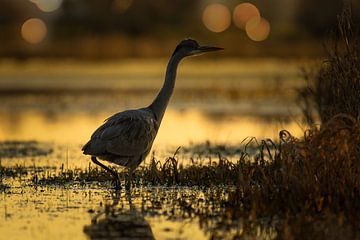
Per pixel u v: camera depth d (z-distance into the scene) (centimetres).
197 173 1375
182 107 2823
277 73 4025
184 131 2156
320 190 1099
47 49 5250
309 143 1155
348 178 1105
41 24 5644
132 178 1377
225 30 5869
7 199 1218
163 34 5619
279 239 951
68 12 5700
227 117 2464
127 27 5638
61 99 3083
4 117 2538
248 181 1173
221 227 1024
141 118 1287
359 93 1255
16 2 5991
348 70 1277
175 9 5903
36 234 997
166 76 1372
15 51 5175
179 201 1166
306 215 1044
